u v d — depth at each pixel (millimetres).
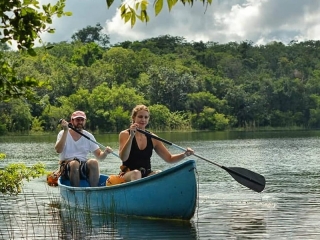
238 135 42031
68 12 3621
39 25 3424
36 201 8492
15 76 3688
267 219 7000
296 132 49625
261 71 80750
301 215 7230
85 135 8297
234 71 78000
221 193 9352
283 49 89500
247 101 61000
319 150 22812
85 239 6035
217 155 19953
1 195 9039
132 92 53688
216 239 5965
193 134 44812
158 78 59000
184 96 58438
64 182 8602
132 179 7445
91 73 57844
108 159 17719
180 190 7008
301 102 63562
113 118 50281
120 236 6160
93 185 8125
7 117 44250
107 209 7480
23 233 6332
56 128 47438
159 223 6891
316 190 9797
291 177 12234
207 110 56906
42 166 6750
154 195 7156
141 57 69562
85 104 50375
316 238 5922
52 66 57500
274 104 62938
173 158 7656
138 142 7590
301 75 78688
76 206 7875
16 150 23719
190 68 71562
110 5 3006
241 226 6590
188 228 6543
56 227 6637
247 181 7797
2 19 3346
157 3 2926
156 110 52875
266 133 47094
